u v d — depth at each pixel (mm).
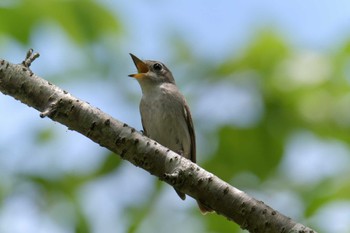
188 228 11406
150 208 11500
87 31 12414
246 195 7125
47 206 11688
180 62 12977
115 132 7543
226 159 11336
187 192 7332
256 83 11516
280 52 11766
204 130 11711
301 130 11195
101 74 12758
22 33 12109
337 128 11141
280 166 11195
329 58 11523
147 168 7535
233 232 11305
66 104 7570
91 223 11508
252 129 11203
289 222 6859
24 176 11898
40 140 12570
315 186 10953
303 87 11258
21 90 7664
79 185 11867
